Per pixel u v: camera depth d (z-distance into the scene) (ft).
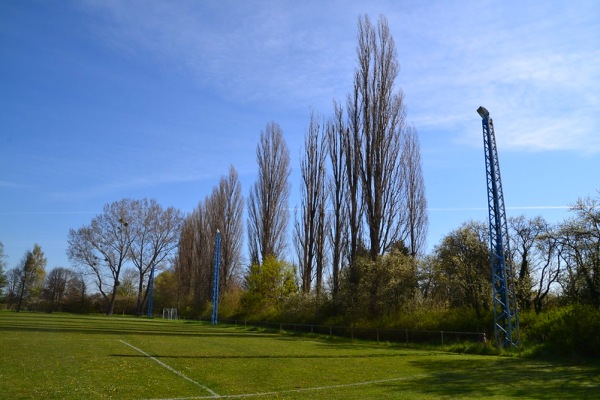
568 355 75.41
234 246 223.30
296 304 158.71
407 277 122.72
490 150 90.84
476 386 46.52
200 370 53.31
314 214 163.02
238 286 223.71
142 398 36.50
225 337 117.19
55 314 257.55
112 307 261.03
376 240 128.98
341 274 143.02
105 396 36.55
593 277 88.53
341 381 48.60
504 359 74.64
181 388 41.37
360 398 38.78
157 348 78.13
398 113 134.62
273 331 153.58
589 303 88.79
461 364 66.90
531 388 45.70
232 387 42.78
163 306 306.96
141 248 264.93
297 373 53.83
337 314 141.28
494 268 88.22
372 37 137.80
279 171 189.57
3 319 155.43
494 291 87.40
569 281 97.45
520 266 112.37
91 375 46.21
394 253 128.16
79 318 203.62
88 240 252.62
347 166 140.56
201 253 243.60
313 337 130.11
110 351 69.87
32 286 308.81
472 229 111.24
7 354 59.88
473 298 107.24
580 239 90.53
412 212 151.64
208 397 37.78
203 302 234.17
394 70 136.26
